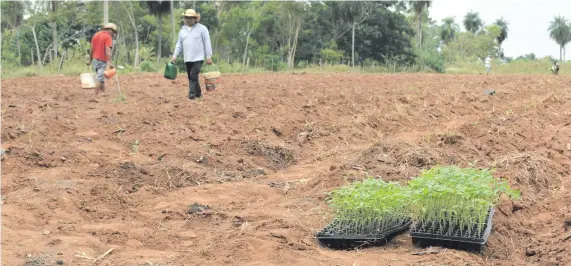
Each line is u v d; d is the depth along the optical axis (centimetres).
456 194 573
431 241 582
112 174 827
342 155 1025
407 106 1420
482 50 8112
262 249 553
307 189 773
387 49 5816
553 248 572
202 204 724
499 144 1011
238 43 5503
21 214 652
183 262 534
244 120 1202
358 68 4856
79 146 976
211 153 966
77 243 575
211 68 3569
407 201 588
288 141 1122
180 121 1170
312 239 597
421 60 5572
